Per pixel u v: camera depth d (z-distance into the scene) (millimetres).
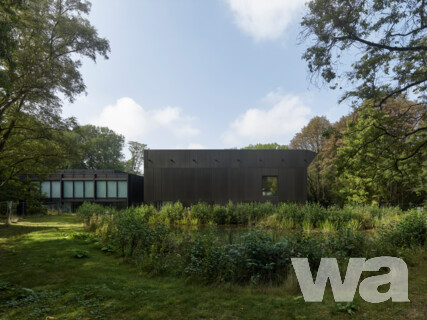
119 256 6621
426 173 14156
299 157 22891
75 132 15570
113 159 48438
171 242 7105
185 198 22359
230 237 7059
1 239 8852
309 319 3164
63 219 17469
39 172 16094
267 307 3514
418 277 4762
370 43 7199
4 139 13359
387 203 22406
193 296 3889
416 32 7090
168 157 22625
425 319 3160
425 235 7324
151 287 4301
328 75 7527
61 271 5156
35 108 13570
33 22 12000
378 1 6793
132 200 28938
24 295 3783
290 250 5137
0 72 7516
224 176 22641
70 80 13477
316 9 7109
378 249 6121
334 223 12719
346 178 21938
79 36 13945
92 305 3490
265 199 22516
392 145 8109
